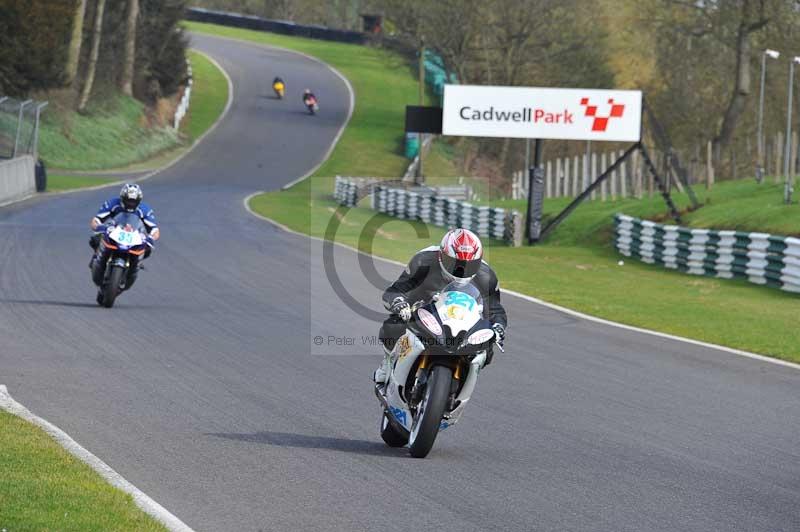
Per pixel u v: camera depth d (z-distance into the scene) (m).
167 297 64.56
